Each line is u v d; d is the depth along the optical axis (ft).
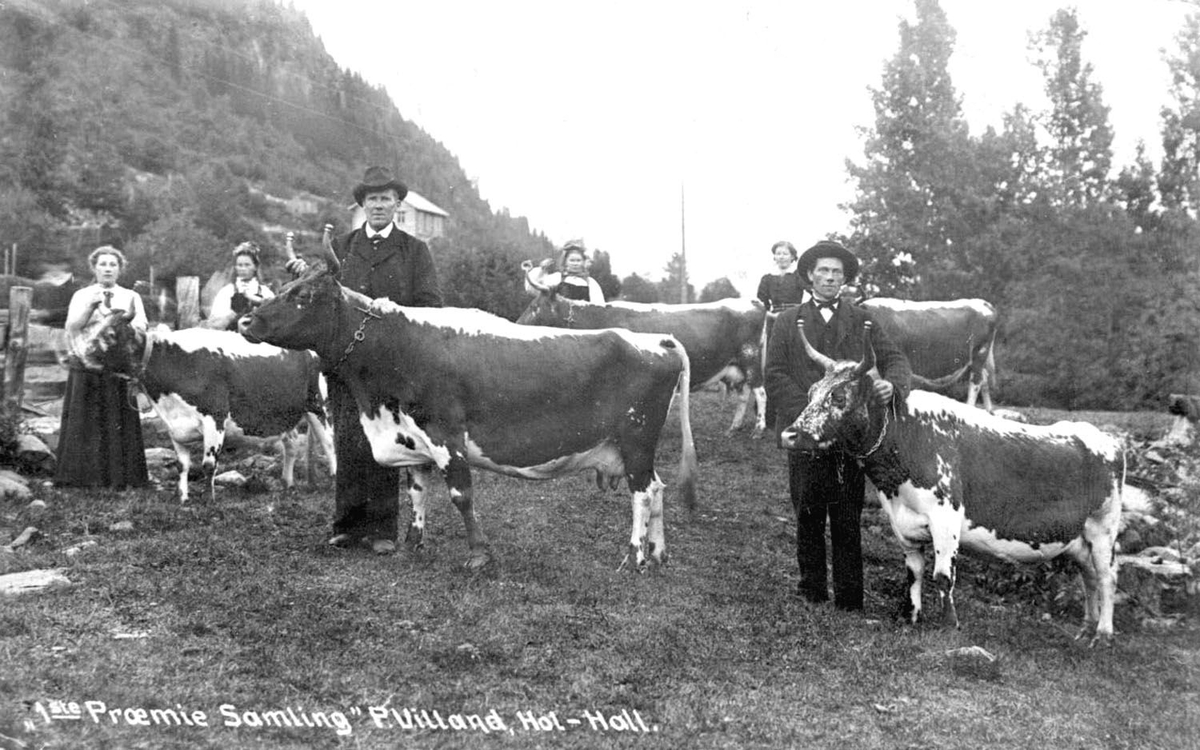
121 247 129.70
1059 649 22.79
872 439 22.16
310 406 33.58
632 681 18.16
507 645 19.27
